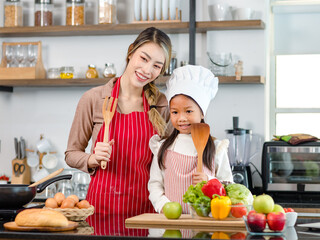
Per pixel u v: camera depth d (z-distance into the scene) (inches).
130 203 89.7
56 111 158.7
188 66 84.2
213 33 146.5
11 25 153.9
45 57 158.9
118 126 91.5
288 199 131.3
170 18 144.3
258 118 144.7
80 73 156.9
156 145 88.4
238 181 133.0
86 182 141.3
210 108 147.0
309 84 157.4
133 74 88.7
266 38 146.8
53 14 157.6
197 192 70.4
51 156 156.9
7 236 61.6
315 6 148.1
